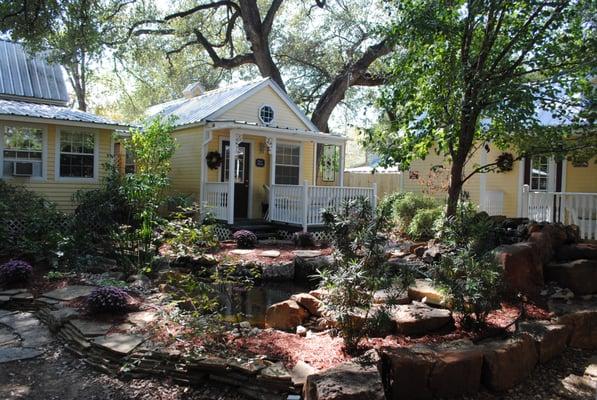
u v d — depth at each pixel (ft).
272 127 42.16
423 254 24.44
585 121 22.40
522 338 13.92
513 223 24.32
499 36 21.29
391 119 24.50
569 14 18.78
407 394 11.90
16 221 29.63
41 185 39.27
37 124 39.01
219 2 68.08
